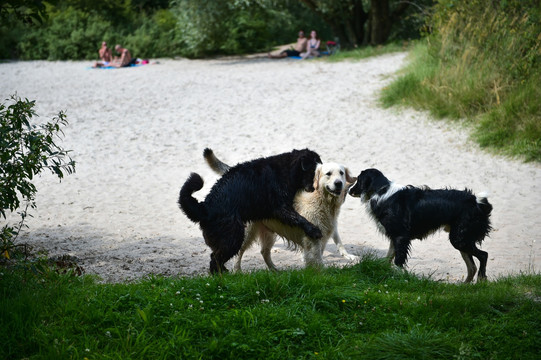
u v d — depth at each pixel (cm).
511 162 1173
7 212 978
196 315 479
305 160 670
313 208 671
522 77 1373
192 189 636
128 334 450
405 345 440
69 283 569
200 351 446
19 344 444
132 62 2534
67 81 2133
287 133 1418
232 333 458
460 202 662
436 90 1495
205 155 718
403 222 675
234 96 1789
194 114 1623
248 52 2828
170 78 2116
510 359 440
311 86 1844
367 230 903
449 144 1295
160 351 436
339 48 2553
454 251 800
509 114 1289
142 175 1191
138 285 545
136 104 1755
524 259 745
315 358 441
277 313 483
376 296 524
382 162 1209
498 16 1542
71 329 464
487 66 1465
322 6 2564
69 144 1398
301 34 2556
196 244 834
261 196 658
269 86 1888
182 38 2666
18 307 478
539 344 454
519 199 991
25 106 614
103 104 1767
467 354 435
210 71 2238
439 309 505
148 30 2859
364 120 1485
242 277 561
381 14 2517
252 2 2703
